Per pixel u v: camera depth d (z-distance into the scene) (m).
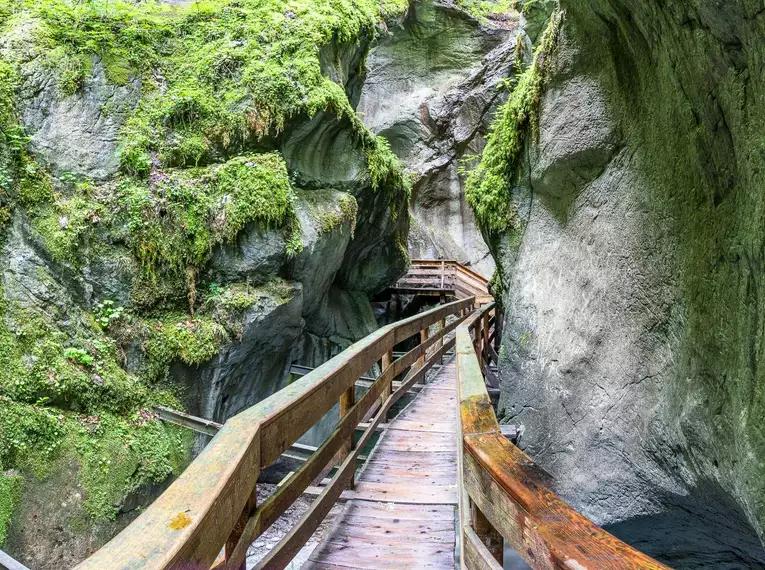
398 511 3.17
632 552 0.90
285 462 7.31
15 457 5.14
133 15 7.93
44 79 6.92
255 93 7.62
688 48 2.36
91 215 6.63
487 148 6.71
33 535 5.02
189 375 7.01
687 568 4.01
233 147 7.66
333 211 8.42
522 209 5.91
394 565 2.54
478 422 1.84
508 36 19.83
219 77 7.82
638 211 3.62
